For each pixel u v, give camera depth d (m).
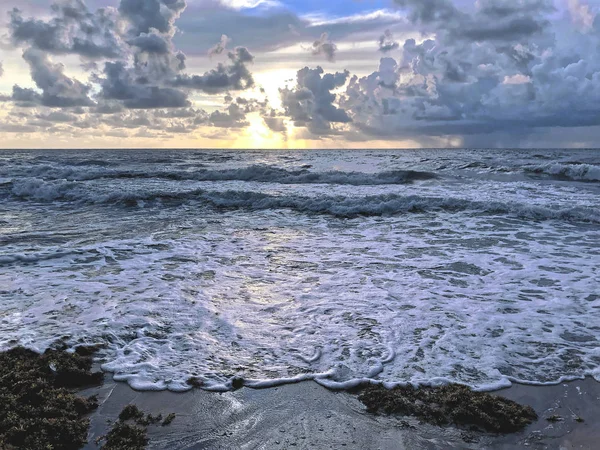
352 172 20.62
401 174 19.81
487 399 3.63
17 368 3.96
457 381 3.94
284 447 3.12
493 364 4.23
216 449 3.11
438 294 6.10
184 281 6.59
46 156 40.31
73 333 4.76
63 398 3.58
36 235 9.49
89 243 8.83
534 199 13.56
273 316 5.33
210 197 14.28
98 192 14.91
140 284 6.41
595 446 3.13
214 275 6.91
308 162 31.75
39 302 5.64
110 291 6.09
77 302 5.66
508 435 3.26
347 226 10.91
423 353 4.43
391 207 12.54
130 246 8.62
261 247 8.77
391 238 9.60
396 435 3.26
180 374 4.04
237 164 29.22
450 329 4.98
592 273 6.99
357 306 5.65
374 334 4.85
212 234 9.91
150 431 3.29
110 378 3.98
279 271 7.16
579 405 3.61
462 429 3.33
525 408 3.56
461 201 12.59
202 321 5.15
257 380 3.95
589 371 4.11
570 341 4.70
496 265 7.50
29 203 14.06
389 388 3.82
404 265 7.53
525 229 10.28
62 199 14.70
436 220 11.39
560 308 5.58
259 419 3.45
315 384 3.91
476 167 24.62
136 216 12.00
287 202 13.40
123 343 4.59
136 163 29.61
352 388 3.85
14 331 4.78
